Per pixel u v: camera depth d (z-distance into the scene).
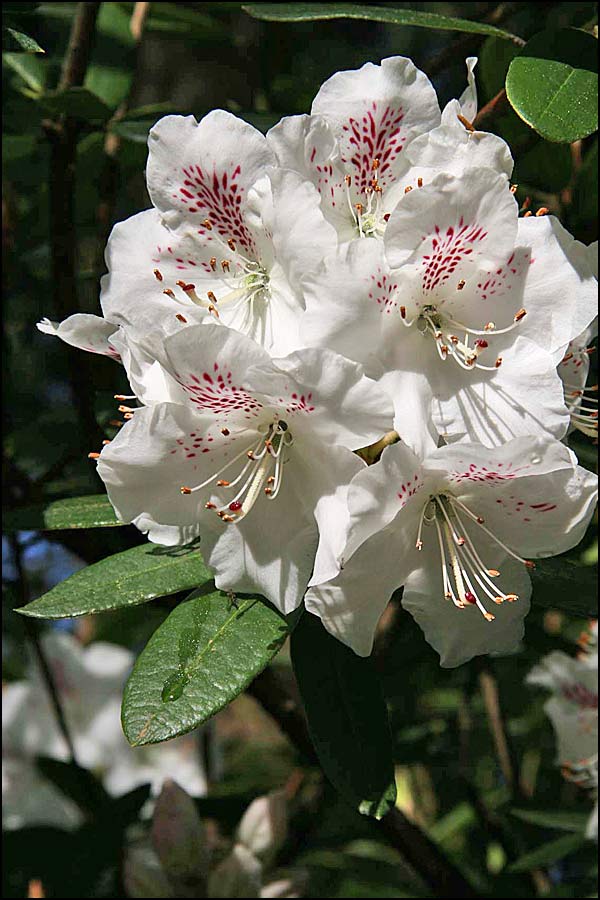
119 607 0.35
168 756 0.63
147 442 0.35
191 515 0.36
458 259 0.35
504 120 0.45
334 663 0.37
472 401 0.35
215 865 0.47
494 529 0.36
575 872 0.57
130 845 0.54
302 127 0.35
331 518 0.34
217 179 0.36
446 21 0.40
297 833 0.55
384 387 0.35
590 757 0.52
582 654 0.52
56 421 0.55
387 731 0.36
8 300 0.61
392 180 0.37
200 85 0.74
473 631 0.37
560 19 0.53
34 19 0.53
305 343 0.34
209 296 0.36
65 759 0.59
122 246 0.37
